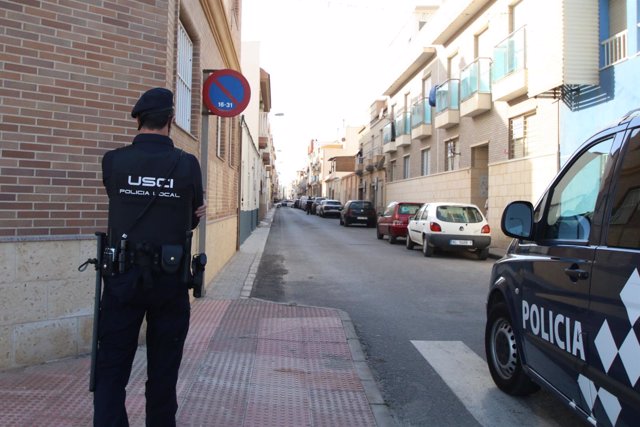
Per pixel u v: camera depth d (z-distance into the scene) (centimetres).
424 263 1334
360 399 427
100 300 281
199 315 684
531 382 430
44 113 469
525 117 1579
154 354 295
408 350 584
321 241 2006
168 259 272
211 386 441
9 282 450
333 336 600
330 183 7444
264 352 537
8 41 452
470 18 1981
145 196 279
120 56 513
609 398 271
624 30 1173
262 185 4047
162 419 295
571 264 324
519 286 407
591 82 1214
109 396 274
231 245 1388
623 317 261
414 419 408
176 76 652
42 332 470
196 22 782
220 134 1162
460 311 776
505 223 387
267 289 941
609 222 296
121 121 511
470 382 488
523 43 1495
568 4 1212
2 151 448
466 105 1875
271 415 390
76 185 485
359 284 1005
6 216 449
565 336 324
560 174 385
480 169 1945
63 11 480
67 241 480
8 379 429
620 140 308
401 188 2883
